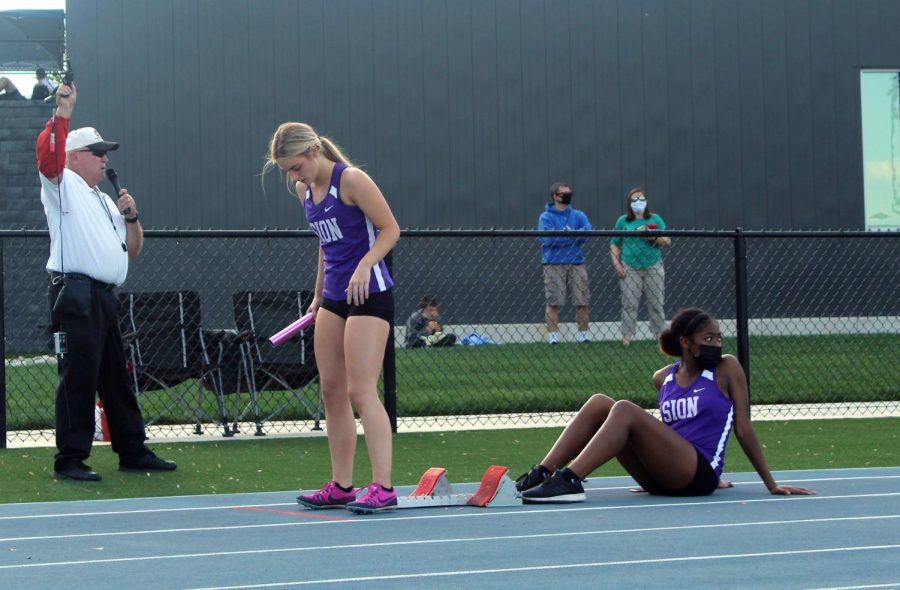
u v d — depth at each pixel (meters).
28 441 22.77
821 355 33.97
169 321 22.28
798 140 47.53
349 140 45.69
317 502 14.95
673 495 15.69
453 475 18.78
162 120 45.16
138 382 22.69
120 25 45.03
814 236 24.92
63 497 16.56
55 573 10.88
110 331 18.30
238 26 45.31
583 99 46.50
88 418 18.02
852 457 20.59
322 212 14.39
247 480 18.12
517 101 46.22
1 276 21.59
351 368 14.40
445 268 44.56
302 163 14.24
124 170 45.00
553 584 10.06
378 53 45.75
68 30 44.88
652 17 46.84
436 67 45.97
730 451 21.45
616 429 15.13
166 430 24.02
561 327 41.00
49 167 17.30
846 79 47.88
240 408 26.17
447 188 45.84
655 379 16.39
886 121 48.25
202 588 10.12
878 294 47.09
